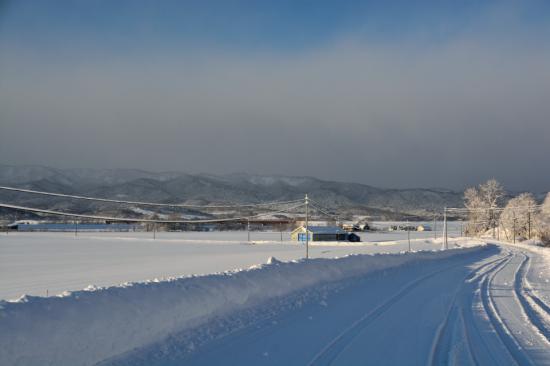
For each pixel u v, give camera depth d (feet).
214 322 34.01
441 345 32.12
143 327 28.45
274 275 49.60
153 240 305.94
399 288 62.08
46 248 220.43
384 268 85.15
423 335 34.81
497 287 68.03
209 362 26.25
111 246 241.96
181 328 31.37
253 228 533.14
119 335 26.50
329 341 31.86
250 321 35.88
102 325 25.98
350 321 38.65
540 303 53.21
